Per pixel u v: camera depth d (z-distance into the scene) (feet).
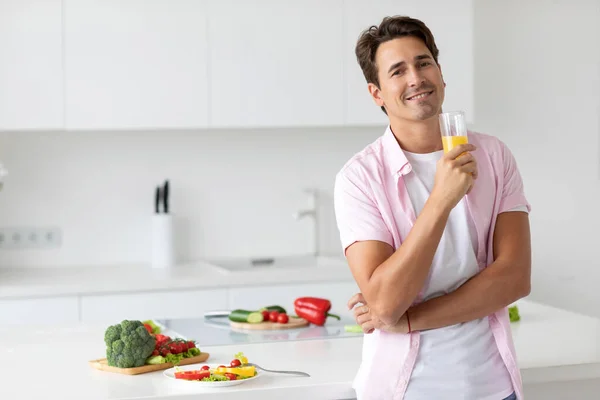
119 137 16.25
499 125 17.11
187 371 7.82
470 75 15.61
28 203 15.99
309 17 15.12
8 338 9.87
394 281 6.85
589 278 17.51
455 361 7.18
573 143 17.38
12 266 15.92
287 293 14.53
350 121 15.31
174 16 14.78
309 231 16.89
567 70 17.28
